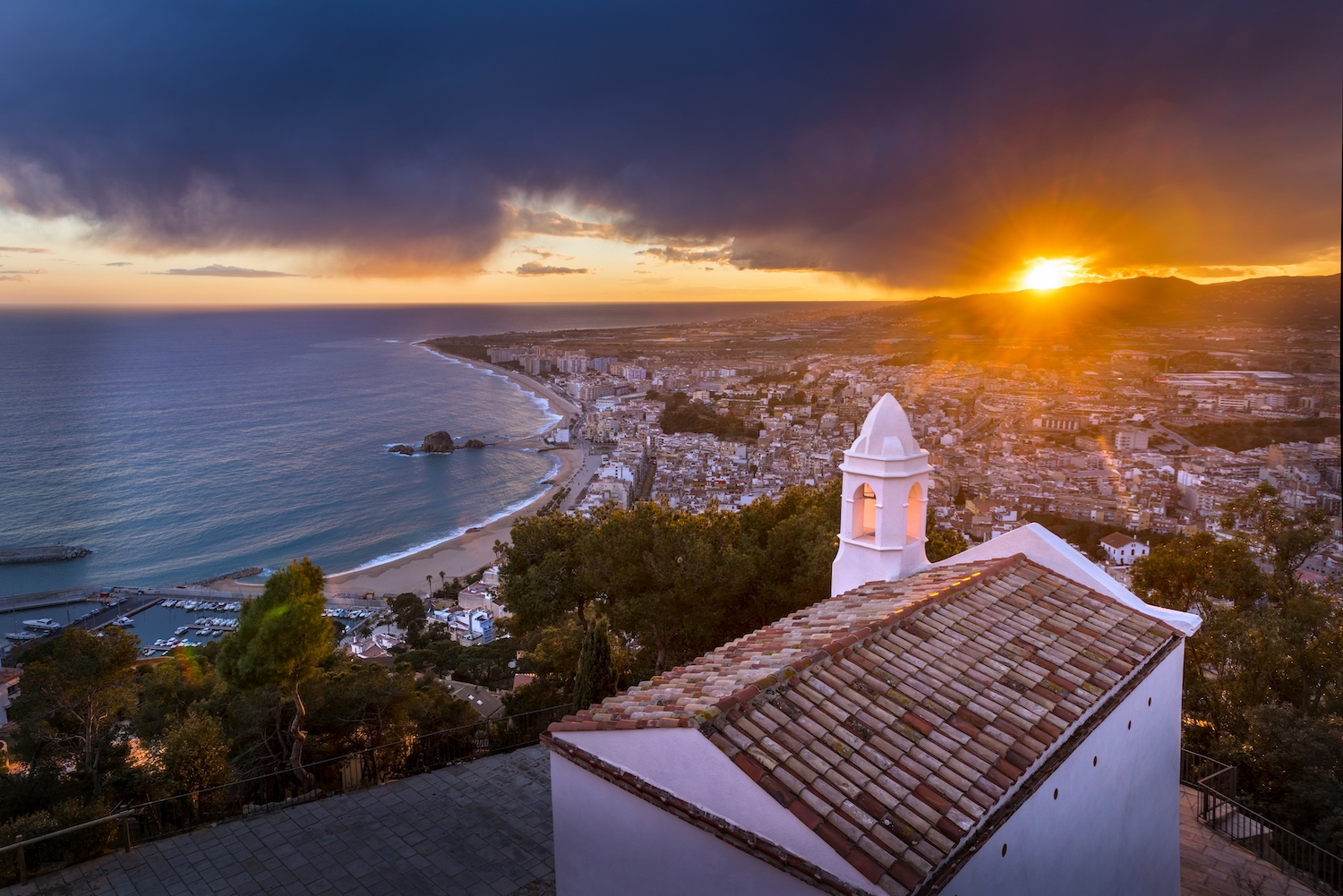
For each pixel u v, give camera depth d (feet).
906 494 39.14
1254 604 60.90
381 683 55.52
